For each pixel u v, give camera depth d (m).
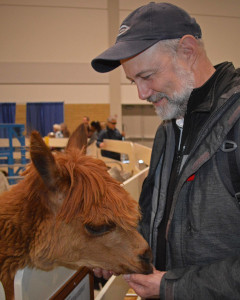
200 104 1.46
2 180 3.44
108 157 6.95
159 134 1.92
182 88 1.45
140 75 1.46
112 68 1.77
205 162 1.32
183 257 1.41
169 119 1.67
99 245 1.42
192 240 1.32
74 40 14.14
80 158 1.57
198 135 1.39
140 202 1.98
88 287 1.72
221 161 1.28
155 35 1.37
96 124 9.91
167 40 1.39
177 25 1.39
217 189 1.28
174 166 1.72
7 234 1.40
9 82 13.82
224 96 1.33
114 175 3.51
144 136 15.97
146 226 1.93
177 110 1.55
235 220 1.24
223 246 1.26
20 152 6.11
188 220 1.39
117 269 1.45
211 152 1.29
